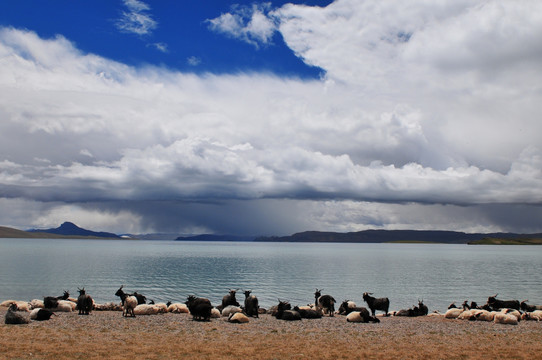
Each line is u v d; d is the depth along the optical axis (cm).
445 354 2347
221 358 2180
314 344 2577
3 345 2319
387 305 4288
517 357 2298
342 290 7712
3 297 6350
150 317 3600
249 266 14212
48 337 2586
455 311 4012
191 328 3055
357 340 2727
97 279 9075
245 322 3406
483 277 10506
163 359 2136
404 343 2652
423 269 13388
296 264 15650
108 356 2162
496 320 3584
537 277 10538
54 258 17138
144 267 12988
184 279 9381
